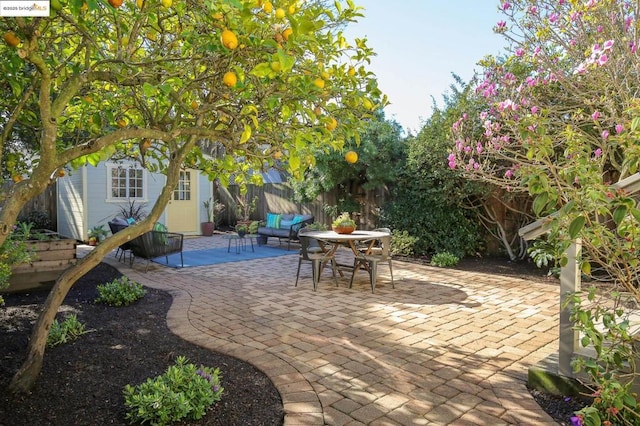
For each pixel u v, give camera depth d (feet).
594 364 7.04
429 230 27.94
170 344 11.84
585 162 6.47
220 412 8.20
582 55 14.58
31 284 18.04
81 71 8.18
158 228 26.50
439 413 8.37
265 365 10.57
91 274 22.25
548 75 16.43
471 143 19.43
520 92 15.83
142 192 38.40
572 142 7.22
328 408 8.51
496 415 8.30
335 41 7.84
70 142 12.09
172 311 15.31
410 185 28.12
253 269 24.66
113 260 27.22
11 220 6.77
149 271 23.70
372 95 7.91
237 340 12.41
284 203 41.52
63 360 10.08
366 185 29.89
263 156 7.87
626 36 13.34
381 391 9.29
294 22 5.73
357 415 8.25
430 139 25.73
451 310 15.92
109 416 7.79
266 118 7.81
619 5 13.76
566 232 6.84
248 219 44.04
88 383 9.00
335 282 20.49
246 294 18.35
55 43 8.96
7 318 13.76
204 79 7.50
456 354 11.50
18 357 10.25
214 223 45.27
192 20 7.38
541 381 9.28
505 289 19.51
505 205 25.54
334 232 21.44
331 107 7.82
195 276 22.40
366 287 19.95
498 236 27.68
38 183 6.89
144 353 10.97
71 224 36.91
